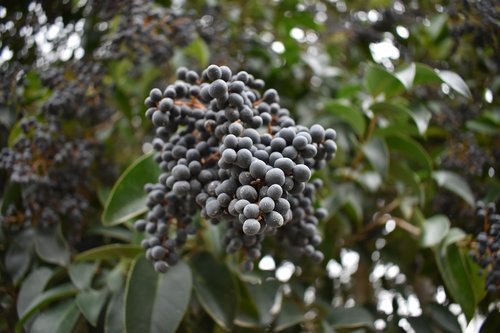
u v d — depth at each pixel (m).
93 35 0.52
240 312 0.43
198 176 0.31
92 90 0.45
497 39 0.44
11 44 0.49
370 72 0.43
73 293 0.40
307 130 0.31
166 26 0.46
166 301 0.36
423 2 0.55
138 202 0.38
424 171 0.48
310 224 0.34
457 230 0.41
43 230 0.42
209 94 0.30
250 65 0.57
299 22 0.61
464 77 0.49
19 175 0.41
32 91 0.48
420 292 0.50
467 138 0.46
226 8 0.61
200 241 0.42
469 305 0.39
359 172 0.49
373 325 0.44
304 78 0.60
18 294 0.42
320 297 0.51
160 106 0.31
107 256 0.41
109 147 0.53
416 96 0.50
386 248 0.52
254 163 0.27
